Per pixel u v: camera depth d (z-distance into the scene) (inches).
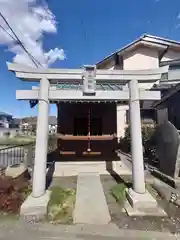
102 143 327.9
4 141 783.1
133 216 151.8
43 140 174.4
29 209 152.6
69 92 185.6
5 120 1813.5
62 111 333.7
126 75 189.2
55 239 122.4
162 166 253.8
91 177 267.0
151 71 188.7
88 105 336.2
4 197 174.9
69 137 312.0
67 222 142.8
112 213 157.6
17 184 199.5
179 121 321.1
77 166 303.3
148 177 253.4
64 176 278.5
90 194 199.0
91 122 338.6
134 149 180.9
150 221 144.6
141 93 188.5
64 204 170.9
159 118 415.5
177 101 328.8
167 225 138.9
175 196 180.7
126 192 187.6
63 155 322.7
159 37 532.1
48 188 213.6
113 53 536.1
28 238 123.1
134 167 178.4
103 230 132.3
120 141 478.3
